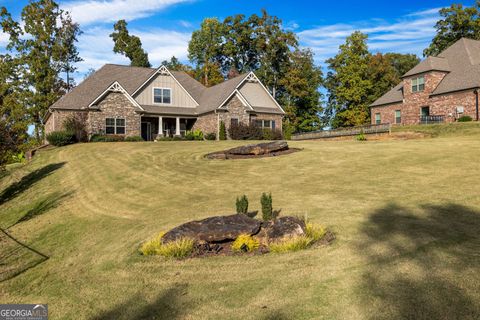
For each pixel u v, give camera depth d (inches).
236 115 1371.8
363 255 248.2
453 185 410.9
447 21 1836.9
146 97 1363.2
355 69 2017.7
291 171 573.9
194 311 208.2
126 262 298.8
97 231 418.9
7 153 703.7
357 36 1999.3
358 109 2059.5
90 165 792.9
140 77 1414.9
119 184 618.2
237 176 573.9
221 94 1413.6
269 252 278.8
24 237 458.0
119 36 2571.4
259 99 1510.8
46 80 1638.8
